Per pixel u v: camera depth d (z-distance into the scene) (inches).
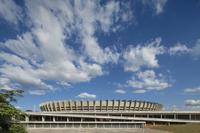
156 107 5206.7
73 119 3767.2
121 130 3437.5
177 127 3319.4
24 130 1136.8
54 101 4842.5
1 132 999.6
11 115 989.8
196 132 2854.3
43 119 3612.2
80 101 4662.9
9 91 1042.7
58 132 3238.2
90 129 3378.4
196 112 4158.5
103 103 4643.2
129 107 4731.8
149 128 3435.0
